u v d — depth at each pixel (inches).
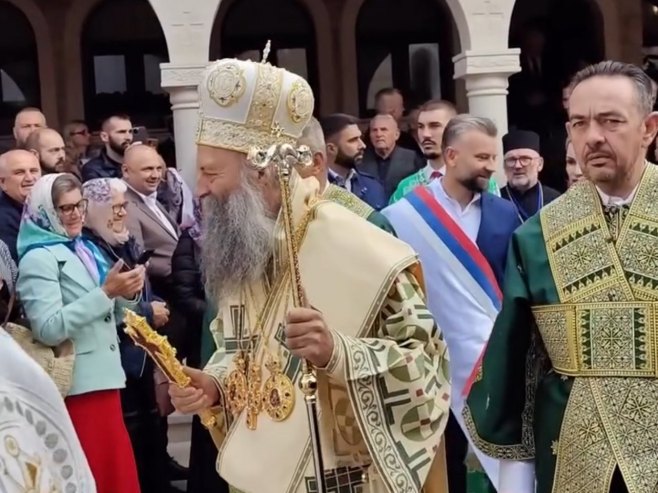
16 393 82.4
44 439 83.1
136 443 221.5
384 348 107.0
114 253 212.1
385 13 459.8
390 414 107.1
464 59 349.4
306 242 113.2
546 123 452.1
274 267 114.7
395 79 462.6
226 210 113.4
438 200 197.2
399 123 362.9
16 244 213.6
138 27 452.8
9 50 445.1
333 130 253.4
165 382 231.3
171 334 224.4
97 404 192.1
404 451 106.9
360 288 109.7
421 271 113.6
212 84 113.8
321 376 110.3
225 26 453.4
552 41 458.3
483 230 196.9
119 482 193.3
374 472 111.1
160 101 456.1
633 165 110.0
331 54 456.8
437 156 256.2
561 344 111.9
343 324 109.5
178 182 284.8
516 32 457.1
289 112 115.0
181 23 339.0
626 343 108.1
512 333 115.6
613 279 109.5
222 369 119.3
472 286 191.8
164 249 249.1
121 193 213.0
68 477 83.7
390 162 309.1
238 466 113.9
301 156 107.3
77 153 342.6
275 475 111.3
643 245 109.0
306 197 114.7
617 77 108.9
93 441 191.2
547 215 115.5
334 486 110.0
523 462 118.2
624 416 107.6
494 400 116.4
